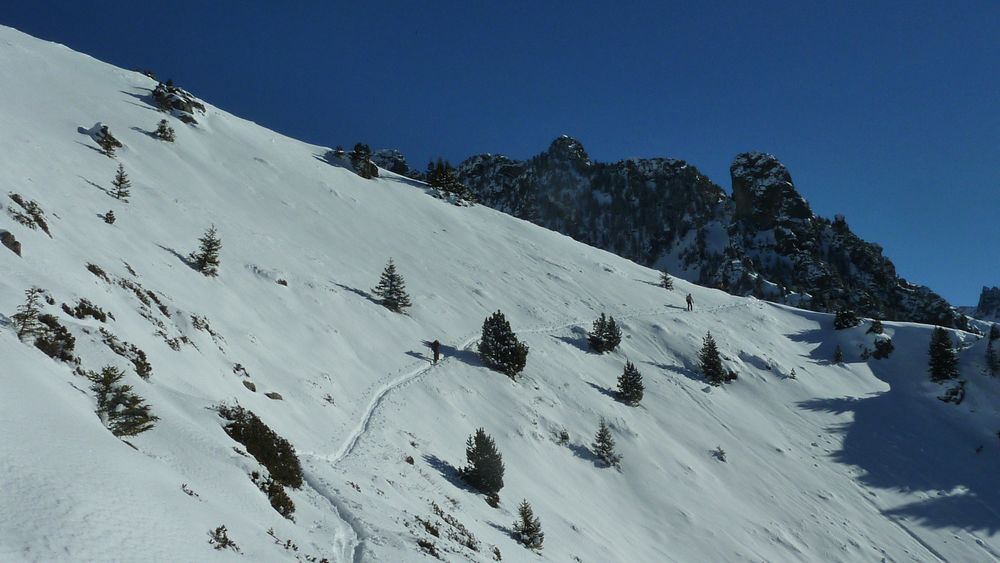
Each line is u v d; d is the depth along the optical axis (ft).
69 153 135.64
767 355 180.65
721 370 159.02
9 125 132.36
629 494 103.35
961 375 176.24
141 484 28.40
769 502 113.80
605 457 109.19
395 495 60.59
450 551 48.70
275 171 209.46
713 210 476.13
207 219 142.10
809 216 431.02
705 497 108.47
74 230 91.40
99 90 205.77
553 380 131.44
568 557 71.77
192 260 112.37
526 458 99.86
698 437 129.08
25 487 22.91
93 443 30.25
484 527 66.80
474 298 169.37
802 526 109.19
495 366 125.80
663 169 508.53
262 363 88.48
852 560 103.30
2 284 52.75
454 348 132.36
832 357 192.95
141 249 104.06
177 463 37.37
